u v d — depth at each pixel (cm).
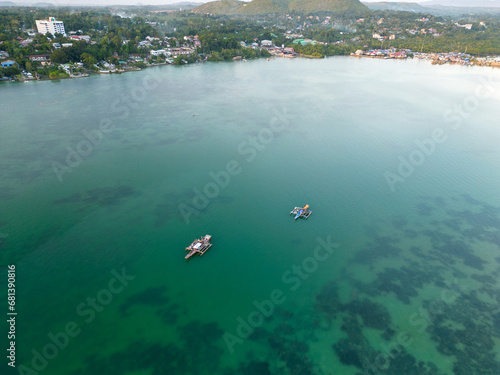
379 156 12350
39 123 14975
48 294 6438
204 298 6475
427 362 5359
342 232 8331
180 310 6219
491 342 5681
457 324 5984
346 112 17338
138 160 11756
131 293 6531
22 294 6419
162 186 10112
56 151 12294
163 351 5481
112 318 6019
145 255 7444
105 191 9800
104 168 11150
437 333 5834
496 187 10369
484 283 6869
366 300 6469
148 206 9119
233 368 5241
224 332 5822
